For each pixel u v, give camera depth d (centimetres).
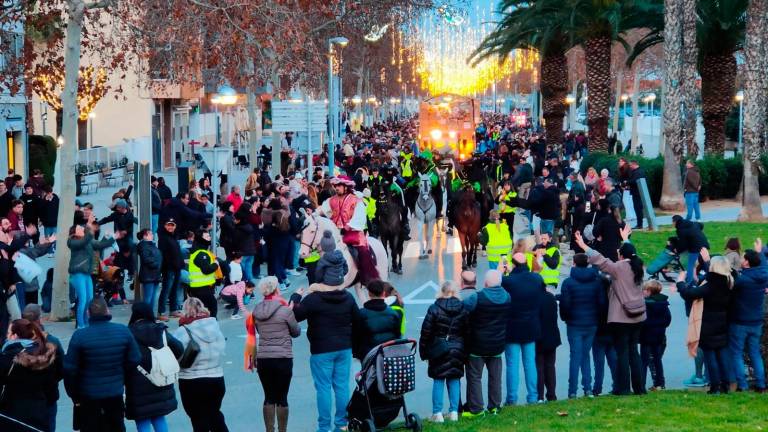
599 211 2602
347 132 8031
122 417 1152
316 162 4916
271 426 1289
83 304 2036
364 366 1277
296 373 1731
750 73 3384
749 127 3381
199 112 7925
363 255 1967
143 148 5797
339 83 7406
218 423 1227
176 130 7181
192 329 1205
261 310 1273
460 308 1338
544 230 2831
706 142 4662
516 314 1434
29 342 1088
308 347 1916
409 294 2439
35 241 3016
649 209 3173
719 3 4303
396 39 9506
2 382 1083
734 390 1492
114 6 2878
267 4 2550
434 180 3319
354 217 1978
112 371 1125
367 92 10206
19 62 3061
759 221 3381
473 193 2747
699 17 4397
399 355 1259
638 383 1495
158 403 1163
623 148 8025
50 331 2053
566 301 1484
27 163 4269
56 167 4550
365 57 8369
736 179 4125
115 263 2325
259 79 3506
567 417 1312
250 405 1534
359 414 1290
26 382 1081
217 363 1216
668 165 3750
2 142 3903
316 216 1972
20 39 3603
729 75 4569
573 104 10331
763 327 1506
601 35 4838
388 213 2678
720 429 1212
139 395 1157
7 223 1920
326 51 5112
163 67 3559
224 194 3512
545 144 5916
